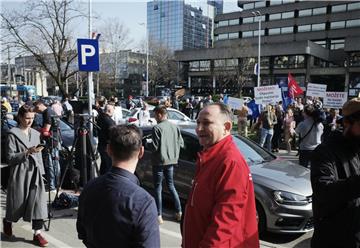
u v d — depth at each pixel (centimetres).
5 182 489
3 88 4050
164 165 570
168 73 6381
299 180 561
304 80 6212
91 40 706
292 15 7619
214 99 3009
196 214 233
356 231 226
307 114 798
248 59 5453
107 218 209
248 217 226
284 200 525
